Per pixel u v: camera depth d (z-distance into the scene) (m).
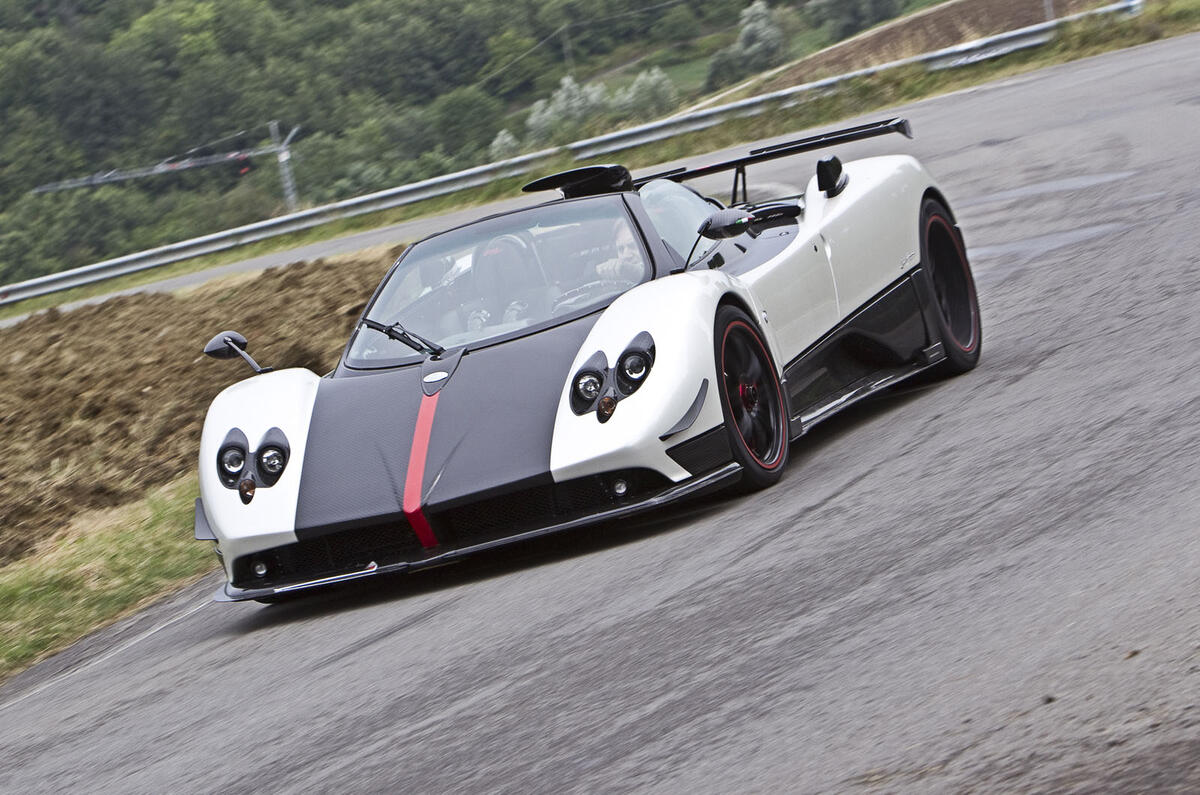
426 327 16.08
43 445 30.80
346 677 11.44
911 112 59.44
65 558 20.48
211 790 9.38
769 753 7.57
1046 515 10.71
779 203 16.78
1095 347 16.94
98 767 10.78
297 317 40.28
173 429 29.00
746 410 14.54
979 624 8.74
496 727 9.13
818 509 12.91
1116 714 6.98
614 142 72.44
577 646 10.53
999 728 7.15
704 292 14.45
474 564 14.58
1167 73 47.75
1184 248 21.67
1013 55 66.44
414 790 8.34
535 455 13.52
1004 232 28.42
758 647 9.39
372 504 13.74
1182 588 8.41
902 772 6.92
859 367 17.41
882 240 17.92
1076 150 36.69
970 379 17.72
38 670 15.63
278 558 14.29
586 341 14.40
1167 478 10.83
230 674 12.74
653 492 13.52
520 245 16.55
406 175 175.62
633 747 8.15
